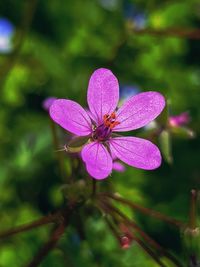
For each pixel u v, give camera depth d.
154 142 0.12
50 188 0.17
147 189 0.17
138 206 0.11
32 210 0.16
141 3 0.20
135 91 0.19
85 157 0.10
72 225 0.13
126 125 0.11
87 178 0.11
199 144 0.18
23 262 0.14
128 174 0.17
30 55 0.19
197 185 0.17
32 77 0.19
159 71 0.19
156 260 0.11
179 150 0.18
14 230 0.11
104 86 0.11
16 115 0.18
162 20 0.19
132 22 0.18
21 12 0.21
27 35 0.19
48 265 0.13
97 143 0.10
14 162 0.16
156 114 0.11
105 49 0.19
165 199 0.17
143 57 0.19
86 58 0.19
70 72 0.19
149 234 0.16
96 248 0.14
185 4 0.19
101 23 0.20
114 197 0.11
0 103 0.18
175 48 0.19
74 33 0.20
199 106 0.18
